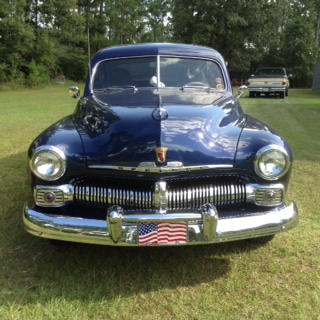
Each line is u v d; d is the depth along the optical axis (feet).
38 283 9.27
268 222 9.05
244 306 8.50
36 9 127.54
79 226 8.71
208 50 14.52
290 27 126.21
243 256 10.62
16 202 14.08
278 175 9.24
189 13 106.63
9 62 111.04
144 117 9.80
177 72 13.64
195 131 9.41
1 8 106.52
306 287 9.20
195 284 9.34
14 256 10.47
